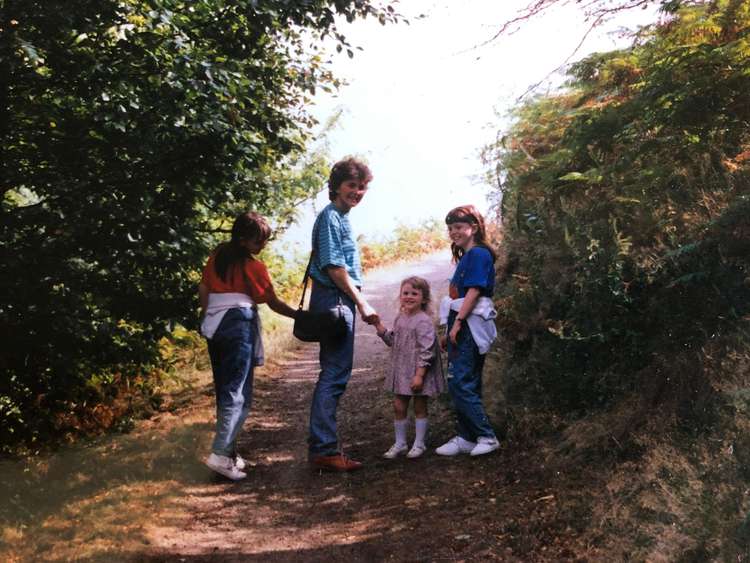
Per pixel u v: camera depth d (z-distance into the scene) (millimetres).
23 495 5223
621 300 4902
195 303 7113
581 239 5367
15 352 6668
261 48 7066
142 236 6516
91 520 4652
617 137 5598
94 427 7438
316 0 6652
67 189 6273
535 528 4000
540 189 6625
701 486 3514
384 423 6414
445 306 5594
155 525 4570
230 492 5125
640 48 5836
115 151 6410
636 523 3643
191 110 6035
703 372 4285
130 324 7688
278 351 9883
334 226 5344
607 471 4227
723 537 3193
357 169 5387
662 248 4816
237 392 5379
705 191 4926
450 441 5383
